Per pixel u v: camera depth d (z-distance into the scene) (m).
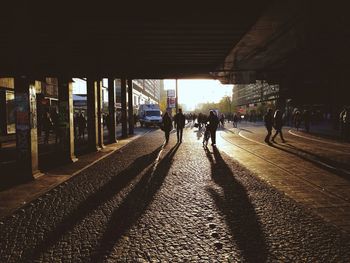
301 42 19.73
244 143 18.86
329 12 13.79
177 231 5.00
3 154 15.06
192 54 16.33
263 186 7.91
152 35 12.27
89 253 4.27
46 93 29.97
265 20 14.20
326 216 5.64
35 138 9.41
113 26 10.91
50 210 6.18
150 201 6.69
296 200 6.63
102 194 7.33
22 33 8.93
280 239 4.65
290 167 10.46
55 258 4.14
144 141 21.36
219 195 7.10
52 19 9.96
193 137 24.84
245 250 4.29
